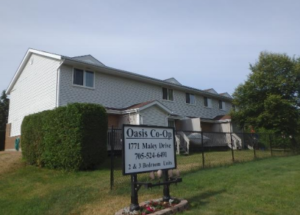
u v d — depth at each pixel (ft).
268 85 67.67
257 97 69.41
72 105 32.35
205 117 82.43
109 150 44.91
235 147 69.97
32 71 57.36
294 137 65.05
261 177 26.89
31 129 37.60
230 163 37.11
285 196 20.08
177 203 17.51
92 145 32.14
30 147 36.81
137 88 61.77
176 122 70.49
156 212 15.79
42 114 36.06
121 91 57.62
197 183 24.20
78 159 30.91
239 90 71.82
